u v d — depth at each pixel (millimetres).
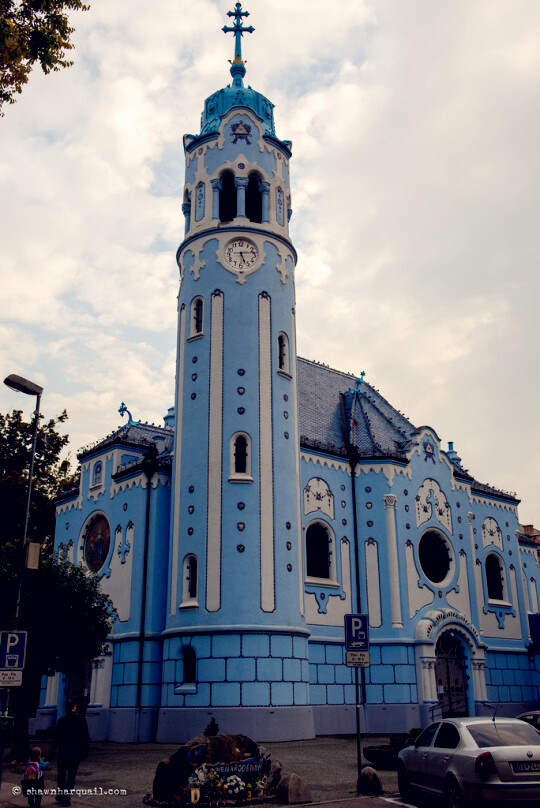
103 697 34438
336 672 36156
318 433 41125
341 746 29484
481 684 39812
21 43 17062
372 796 18094
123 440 40375
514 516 49438
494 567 47250
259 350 35406
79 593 28172
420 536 40750
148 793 17953
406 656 37125
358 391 45344
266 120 41750
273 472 33812
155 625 34438
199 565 32000
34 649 26266
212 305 36031
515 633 45938
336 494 39375
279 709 30234
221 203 39438
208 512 32562
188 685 30703
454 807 14969
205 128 41438
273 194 39250
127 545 36812
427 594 39719
